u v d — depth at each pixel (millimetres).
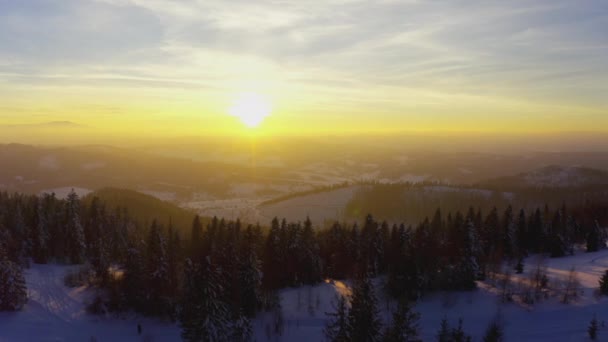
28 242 80438
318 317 58688
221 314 45812
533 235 88000
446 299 62062
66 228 82562
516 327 54375
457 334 47375
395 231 76000
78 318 58125
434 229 83500
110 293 62438
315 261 71688
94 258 69812
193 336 45438
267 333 53750
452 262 72812
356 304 40562
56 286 67812
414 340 44188
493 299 61938
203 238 73125
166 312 58562
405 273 62688
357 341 39250
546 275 68688
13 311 57125
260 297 59000
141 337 54719
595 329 48406
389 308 58875
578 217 107438
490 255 73750
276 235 70688
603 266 73625
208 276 45688
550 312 56969
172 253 61781
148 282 59031
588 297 59438
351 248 76562
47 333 53594
